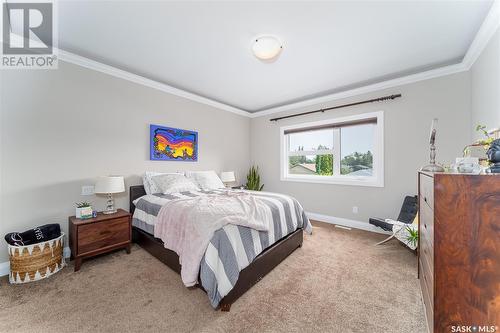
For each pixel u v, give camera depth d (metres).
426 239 1.28
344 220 3.57
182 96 3.58
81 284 1.79
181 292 1.68
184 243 1.69
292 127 4.27
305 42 2.17
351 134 3.60
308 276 1.93
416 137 2.89
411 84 2.91
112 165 2.73
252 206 2.02
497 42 1.76
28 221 2.10
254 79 3.14
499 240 0.88
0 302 1.55
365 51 2.34
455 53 2.39
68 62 2.36
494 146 1.06
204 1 1.62
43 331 1.29
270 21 1.85
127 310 1.47
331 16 1.78
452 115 2.63
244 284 1.63
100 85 2.62
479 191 0.91
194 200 2.18
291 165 4.44
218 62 2.61
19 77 2.06
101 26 1.92
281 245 2.16
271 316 1.43
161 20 1.84
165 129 3.31
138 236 2.65
